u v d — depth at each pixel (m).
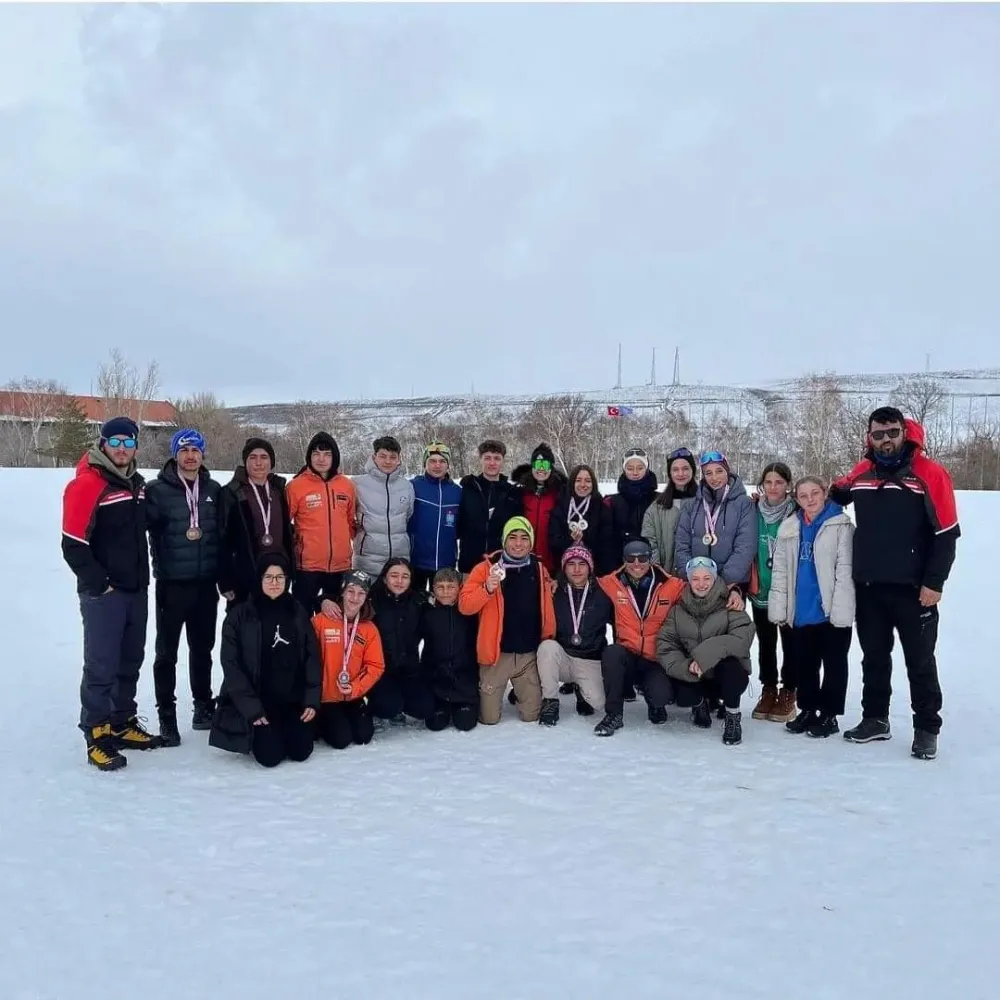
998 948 2.91
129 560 5.08
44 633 8.65
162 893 3.33
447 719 5.76
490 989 2.65
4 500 18.92
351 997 2.62
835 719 5.72
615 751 5.16
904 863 3.57
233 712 5.04
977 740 5.33
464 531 6.46
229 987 2.68
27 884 3.42
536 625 5.89
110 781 4.64
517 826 3.96
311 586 5.89
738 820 4.02
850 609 5.28
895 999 2.61
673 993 2.63
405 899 3.25
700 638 5.61
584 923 3.06
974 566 12.95
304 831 3.92
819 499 5.53
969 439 50.22
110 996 2.65
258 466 5.67
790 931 3.01
